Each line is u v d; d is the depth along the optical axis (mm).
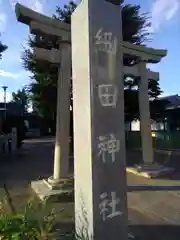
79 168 3057
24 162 12500
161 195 6258
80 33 3111
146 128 8953
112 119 2912
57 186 6152
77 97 3131
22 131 22812
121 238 2832
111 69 2975
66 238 2451
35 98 15531
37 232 2309
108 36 3000
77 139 3107
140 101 9031
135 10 14711
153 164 8867
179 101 18719
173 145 16359
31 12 6125
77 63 3168
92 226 2736
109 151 2859
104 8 3023
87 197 2844
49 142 27953
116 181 2865
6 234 2143
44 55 6477
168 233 4133
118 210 2850
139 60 8766
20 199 5969
